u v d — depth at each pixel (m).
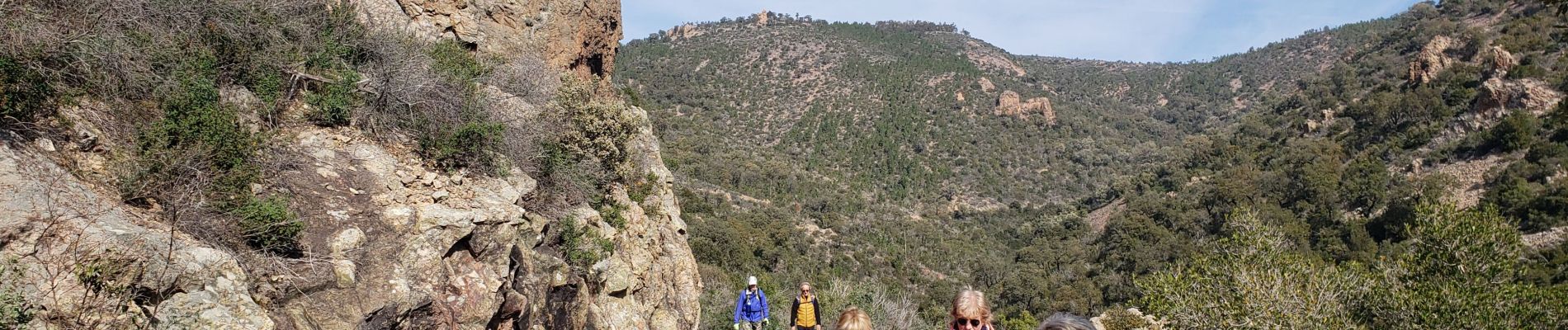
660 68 155.12
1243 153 69.56
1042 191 102.94
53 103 4.96
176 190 4.95
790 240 58.47
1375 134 57.03
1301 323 10.36
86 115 5.18
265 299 4.64
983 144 120.31
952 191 99.56
